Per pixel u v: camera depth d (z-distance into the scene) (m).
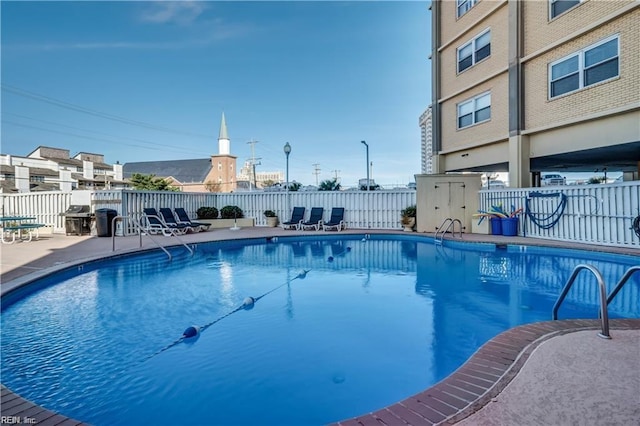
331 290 6.82
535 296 6.21
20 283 6.22
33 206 15.66
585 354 3.05
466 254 10.74
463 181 14.61
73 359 3.91
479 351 3.27
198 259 10.45
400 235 14.45
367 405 2.99
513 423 2.19
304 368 3.64
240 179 85.56
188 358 3.91
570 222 10.65
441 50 16.92
